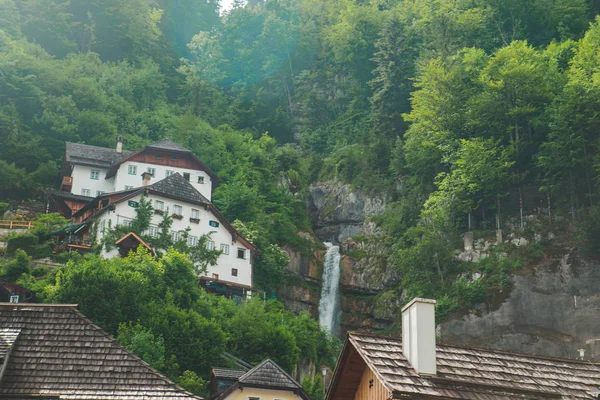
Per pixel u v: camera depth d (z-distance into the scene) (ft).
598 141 273.54
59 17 430.20
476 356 78.38
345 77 429.38
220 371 154.81
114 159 310.86
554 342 241.35
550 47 325.01
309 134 407.85
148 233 241.55
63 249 239.50
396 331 275.39
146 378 76.18
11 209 290.76
